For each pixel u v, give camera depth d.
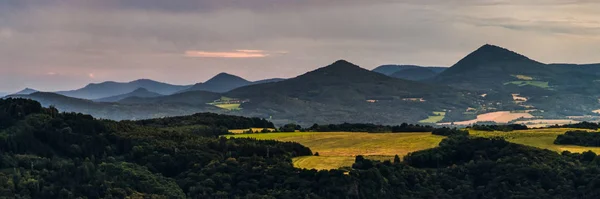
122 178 190.00
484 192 192.50
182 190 192.88
